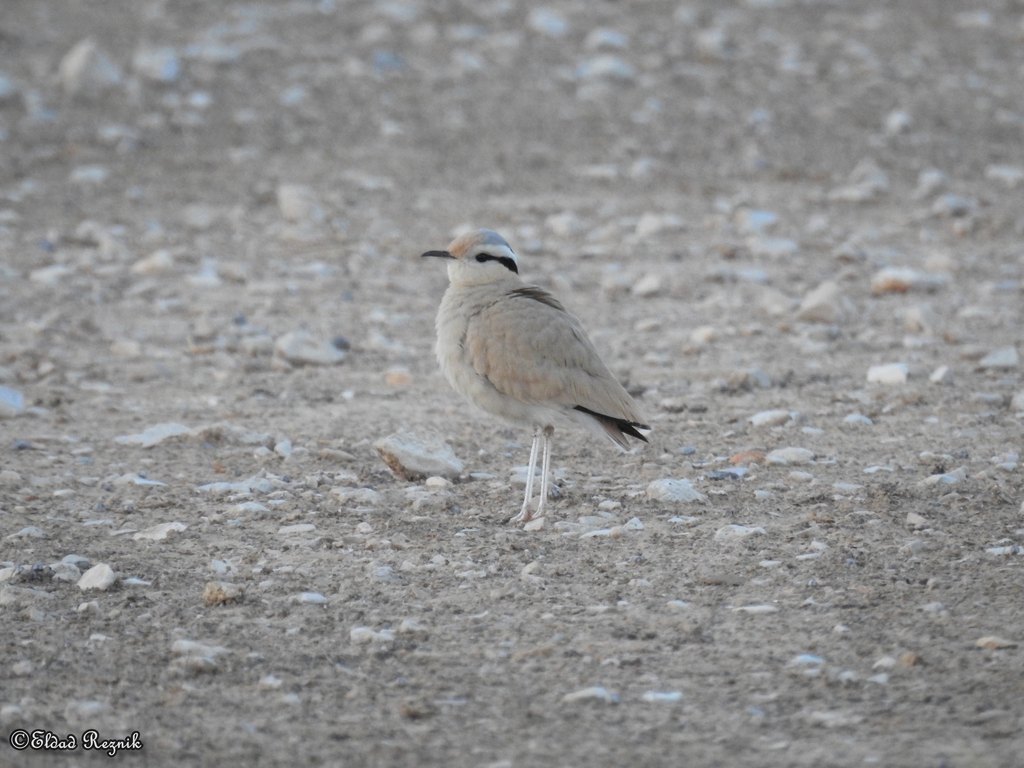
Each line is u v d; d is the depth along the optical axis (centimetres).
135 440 1138
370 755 620
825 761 602
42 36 2766
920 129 2478
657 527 923
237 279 1719
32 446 1118
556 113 2502
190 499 998
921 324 1509
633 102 2564
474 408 1259
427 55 2780
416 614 786
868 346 1458
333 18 2995
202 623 771
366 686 694
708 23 3062
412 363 1421
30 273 1706
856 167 2277
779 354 1431
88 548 891
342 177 2166
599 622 768
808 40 2978
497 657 726
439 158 2278
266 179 2153
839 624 752
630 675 700
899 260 1825
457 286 981
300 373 1375
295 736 640
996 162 2316
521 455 1116
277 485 1025
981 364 1357
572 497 996
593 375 934
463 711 664
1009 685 666
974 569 824
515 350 925
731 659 716
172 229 1927
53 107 2403
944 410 1203
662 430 1177
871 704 658
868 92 2658
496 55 2788
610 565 855
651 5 3170
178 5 3048
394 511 972
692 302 1650
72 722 652
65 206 2000
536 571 843
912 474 1027
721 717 652
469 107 2512
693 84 2670
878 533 895
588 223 1989
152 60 2577
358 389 1321
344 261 1812
